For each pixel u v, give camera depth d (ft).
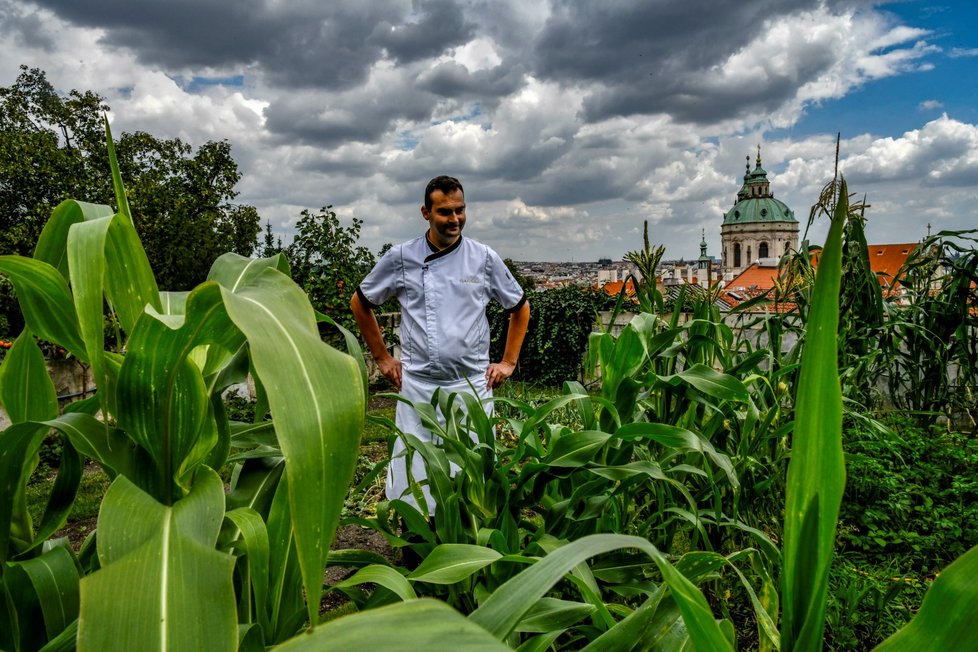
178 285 81.46
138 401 3.08
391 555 10.82
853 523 9.38
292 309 2.58
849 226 11.18
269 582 3.26
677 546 8.13
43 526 3.24
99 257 2.87
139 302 3.35
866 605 6.82
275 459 3.99
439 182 10.11
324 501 1.89
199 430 3.26
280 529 3.25
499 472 5.22
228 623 1.95
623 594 5.19
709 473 5.69
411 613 1.59
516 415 11.95
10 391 3.81
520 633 4.58
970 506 8.99
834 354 2.01
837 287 1.99
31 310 3.39
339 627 1.57
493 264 10.73
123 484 2.51
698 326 7.77
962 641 1.66
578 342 33.73
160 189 84.02
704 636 2.11
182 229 80.89
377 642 1.51
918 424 12.02
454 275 10.39
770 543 5.27
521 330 11.12
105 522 2.33
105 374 2.96
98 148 88.53
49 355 21.06
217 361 3.60
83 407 3.84
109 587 1.95
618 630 2.96
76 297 2.82
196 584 2.04
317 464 1.90
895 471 9.89
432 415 5.71
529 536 5.57
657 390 6.97
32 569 3.00
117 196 3.60
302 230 33.45
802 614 2.12
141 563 2.07
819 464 2.07
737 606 7.14
